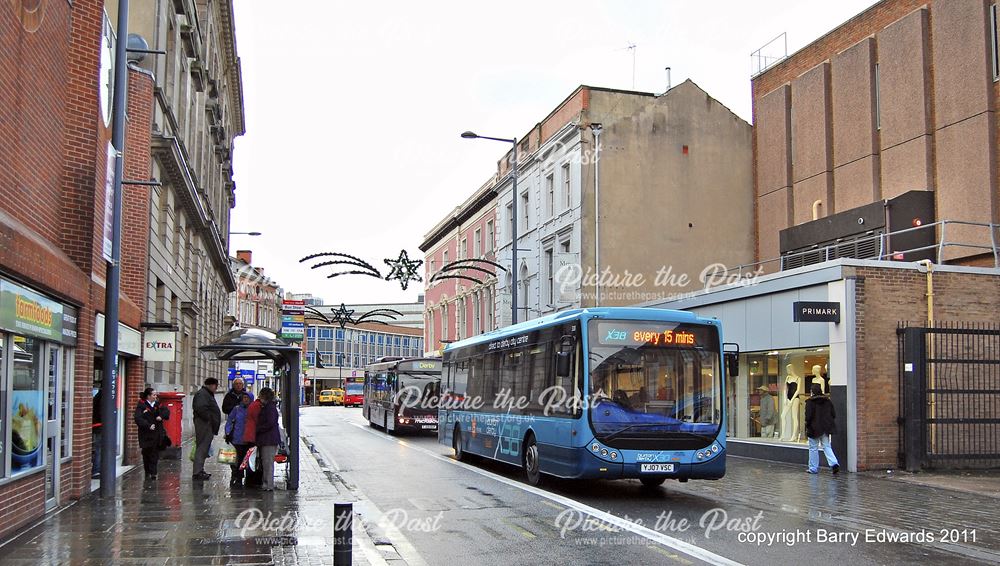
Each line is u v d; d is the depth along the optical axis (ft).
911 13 78.28
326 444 87.92
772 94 99.81
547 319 50.24
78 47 41.91
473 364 66.13
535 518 37.35
